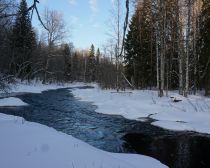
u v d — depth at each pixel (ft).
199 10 102.68
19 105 80.84
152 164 29.35
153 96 84.89
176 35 93.66
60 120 58.95
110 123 56.24
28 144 26.50
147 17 79.82
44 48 173.99
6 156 22.58
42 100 98.17
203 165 31.32
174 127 51.16
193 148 38.24
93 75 313.73
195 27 99.81
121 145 39.60
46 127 37.24
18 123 38.19
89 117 63.16
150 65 126.11
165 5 81.00
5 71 85.61
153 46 122.83
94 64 315.78
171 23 88.79
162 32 82.94
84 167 21.03
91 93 120.26
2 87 85.71
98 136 45.11
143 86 132.67
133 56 129.59
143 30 97.09
